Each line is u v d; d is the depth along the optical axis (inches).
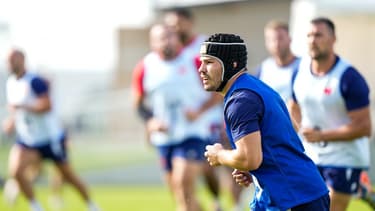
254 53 2436.0
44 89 994.7
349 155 664.4
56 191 1163.9
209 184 967.0
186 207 844.6
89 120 2628.0
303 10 1596.9
